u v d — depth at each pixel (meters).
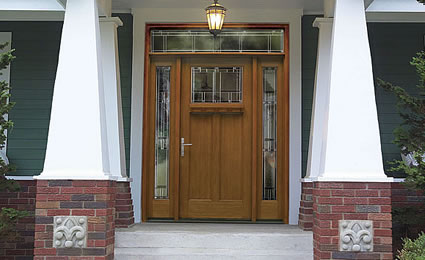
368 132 4.82
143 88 7.07
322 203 4.74
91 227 4.73
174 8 7.07
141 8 7.08
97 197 4.76
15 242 6.68
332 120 4.84
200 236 5.57
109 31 6.18
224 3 6.90
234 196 7.09
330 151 4.81
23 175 6.93
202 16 7.06
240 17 7.02
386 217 4.71
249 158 7.11
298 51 7.00
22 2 5.75
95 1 5.10
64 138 4.86
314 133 6.05
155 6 7.04
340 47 4.92
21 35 7.12
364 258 4.69
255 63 7.11
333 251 4.69
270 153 7.10
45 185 4.78
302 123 7.00
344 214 4.72
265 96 7.15
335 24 4.95
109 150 6.09
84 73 4.94
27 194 6.75
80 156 4.83
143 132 7.02
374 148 4.80
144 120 7.04
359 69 4.89
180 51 7.14
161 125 7.18
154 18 7.07
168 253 5.36
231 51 7.11
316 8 7.01
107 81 6.16
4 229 5.55
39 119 7.02
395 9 5.73
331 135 4.83
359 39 4.92
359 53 4.90
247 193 7.07
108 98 6.14
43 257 4.71
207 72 7.20
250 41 7.14
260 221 6.98
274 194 7.05
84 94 4.91
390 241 4.69
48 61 7.10
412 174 5.40
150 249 5.52
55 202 4.76
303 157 6.95
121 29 7.12
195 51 7.14
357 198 4.74
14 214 5.61
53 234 4.73
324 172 4.80
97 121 4.88
